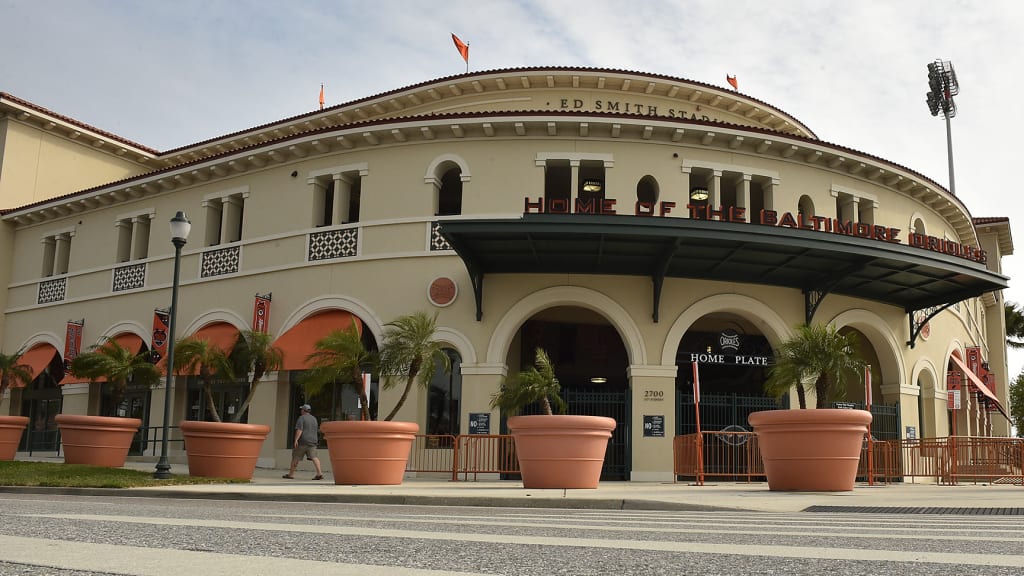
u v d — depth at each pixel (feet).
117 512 28.32
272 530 20.59
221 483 55.47
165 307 92.53
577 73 90.63
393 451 54.34
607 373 88.53
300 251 83.05
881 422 83.41
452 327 75.61
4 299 110.93
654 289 75.20
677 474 68.33
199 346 69.10
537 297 75.51
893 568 13.48
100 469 61.41
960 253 80.43
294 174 85.51
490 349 74.64
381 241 79.10
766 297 78.84
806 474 45.16
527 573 12.98
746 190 79.97
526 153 78.02
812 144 81.15
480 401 73.82
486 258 73.20
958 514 29.89
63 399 100.53
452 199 93.71
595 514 31.09
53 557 14.48
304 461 79.61
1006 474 66.69
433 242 77.56
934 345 93.25
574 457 48.85
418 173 79.56
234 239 91.04
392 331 65.67
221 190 90.79
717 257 72.54
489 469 68.80
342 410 79.66
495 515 29.86
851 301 83.66
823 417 44.83
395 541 17.93
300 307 81.46
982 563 14.10
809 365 59.72
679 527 23.04
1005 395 143.13
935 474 68.54
